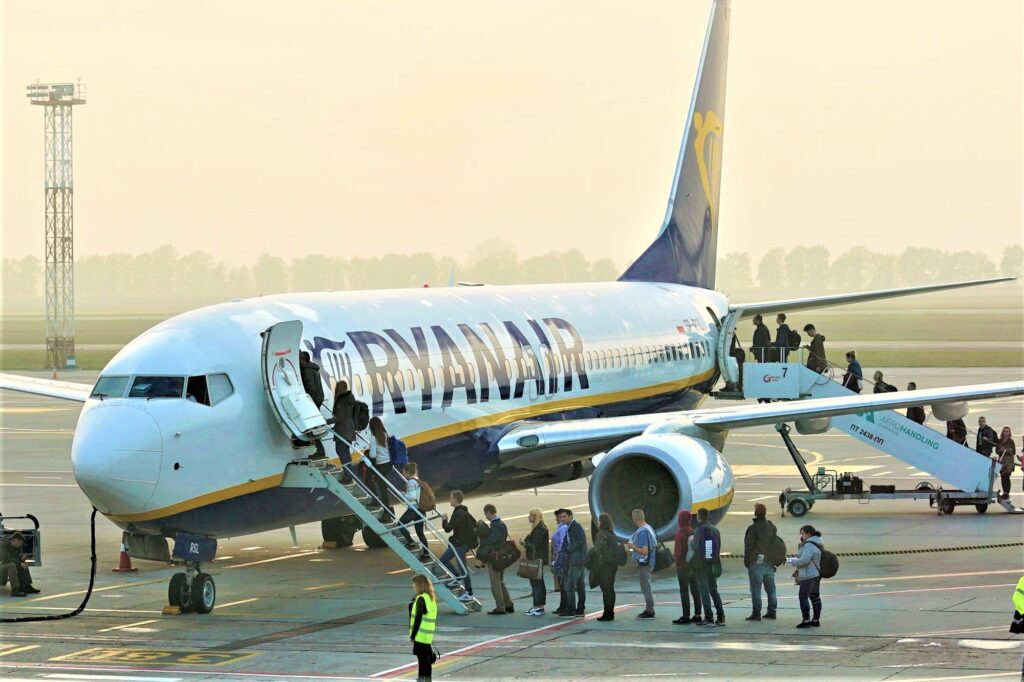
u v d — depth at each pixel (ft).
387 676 138.21
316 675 138.92
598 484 195.93
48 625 167.84
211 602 174.70
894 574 194.70
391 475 184.75
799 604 174.09
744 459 369.71
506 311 229.66
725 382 295.69
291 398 169.99
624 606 176.35
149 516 161.68
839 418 266.98
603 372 245.45
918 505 273.95
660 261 297.33
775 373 283.38
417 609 130.21
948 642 149.28
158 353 167.73
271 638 158.30
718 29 314.96
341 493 171.42
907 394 214.07
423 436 195.31
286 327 169.58
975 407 525.75
